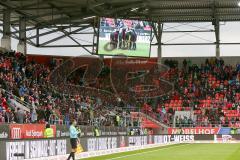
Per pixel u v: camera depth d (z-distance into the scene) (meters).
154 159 26.83
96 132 36.09
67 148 27.98
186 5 49.25
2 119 30.89
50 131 26.73
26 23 56.41
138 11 50.88
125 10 49.16
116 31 47.31
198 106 56.16
